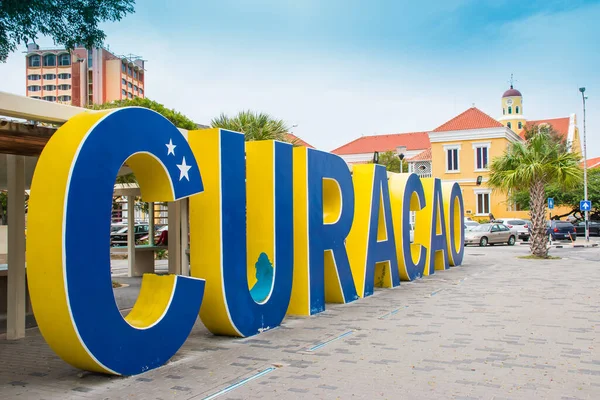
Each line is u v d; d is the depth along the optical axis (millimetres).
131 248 16859
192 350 7438
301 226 9961
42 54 104000
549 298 11359
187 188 6949
